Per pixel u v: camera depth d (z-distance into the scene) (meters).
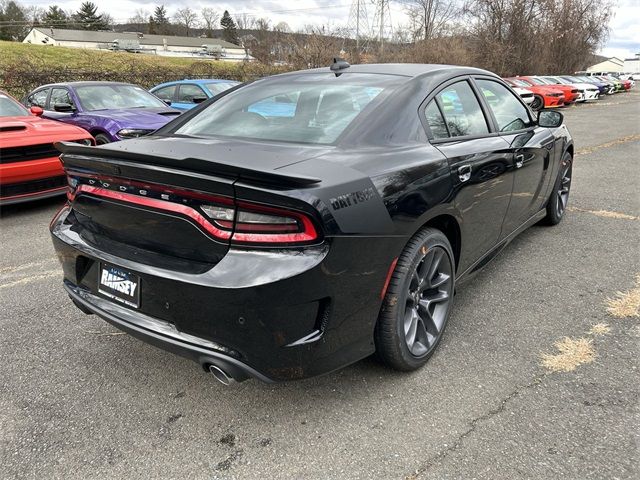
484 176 2.90
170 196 2.01
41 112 6.92
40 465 2.02
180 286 1.96
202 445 2.11
